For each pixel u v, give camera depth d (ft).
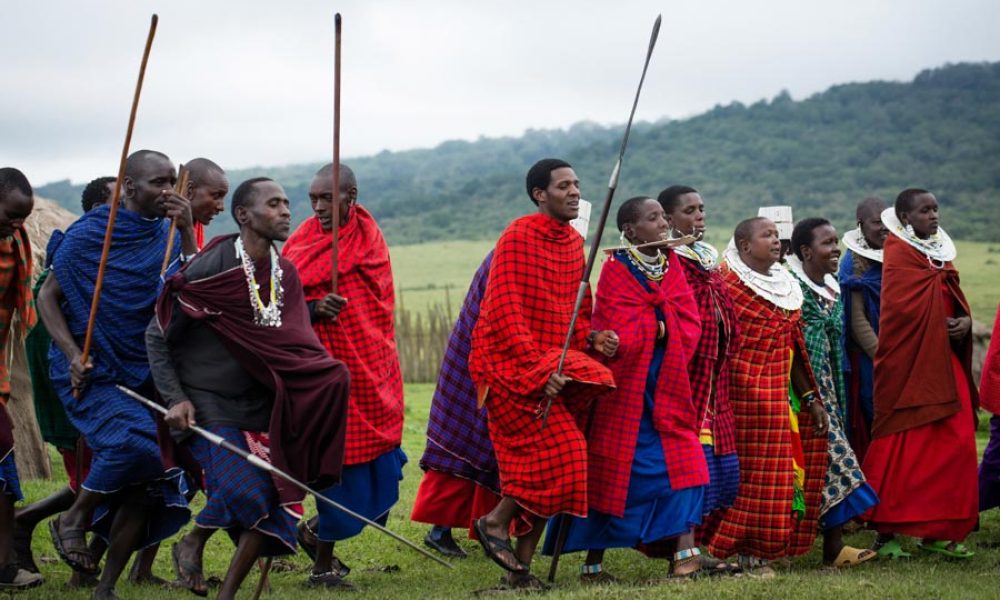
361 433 30.35
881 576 28.78
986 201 485.15
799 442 32.09
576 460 27.94
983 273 221.05
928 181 536.83
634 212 30.25
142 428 26.04
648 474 29.09
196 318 24.32
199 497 40.68
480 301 32.68
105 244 25.04
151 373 25.68
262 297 25.22
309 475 24.93
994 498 35.58
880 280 36.22
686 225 31.50
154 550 29.09
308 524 31.22
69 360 26.12
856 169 562.66
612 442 29.30
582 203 34.37
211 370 24.76
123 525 26.30
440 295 216.95
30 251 28.71
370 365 30.83
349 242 31.14
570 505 27.96
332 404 24.76
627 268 30.07
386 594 28.32
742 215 488.85
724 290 31.30
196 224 30.63
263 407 25.11
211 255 25.13
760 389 31.17
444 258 345.92
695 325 30.01
